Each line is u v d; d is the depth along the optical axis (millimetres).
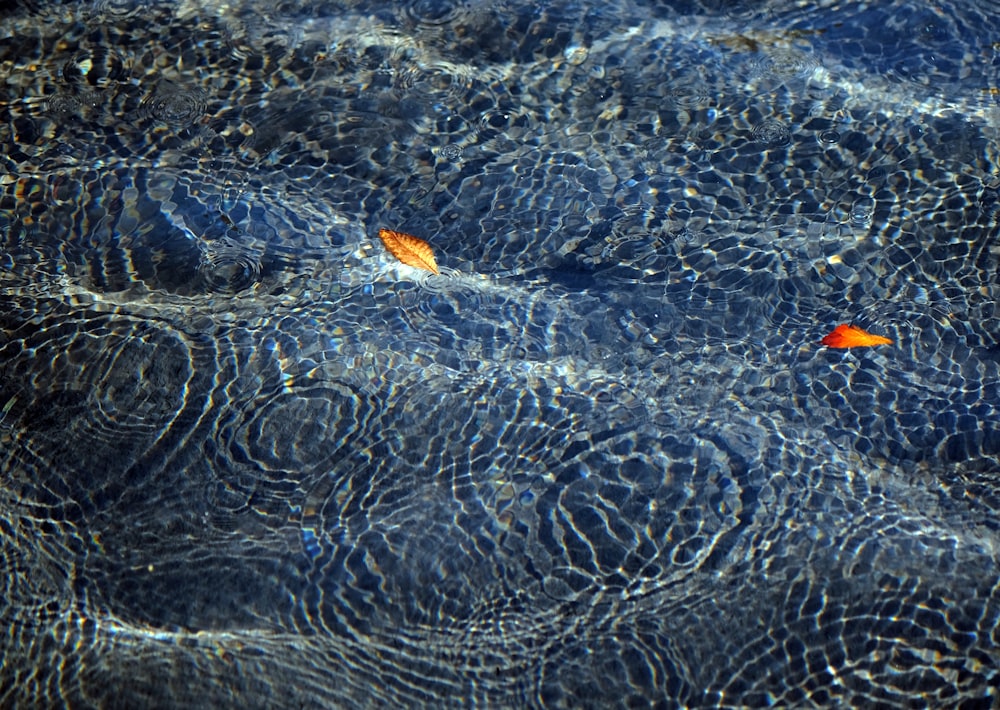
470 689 2408
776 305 3236
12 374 2986
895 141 3725
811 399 2965
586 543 2650
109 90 3973
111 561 2627
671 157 3721
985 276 3281
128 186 3588
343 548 2645
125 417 2906
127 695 2387
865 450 2840
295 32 4211
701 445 2848
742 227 3473
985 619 2463
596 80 4008
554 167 3691
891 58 4035
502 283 3320
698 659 2439
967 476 2768
